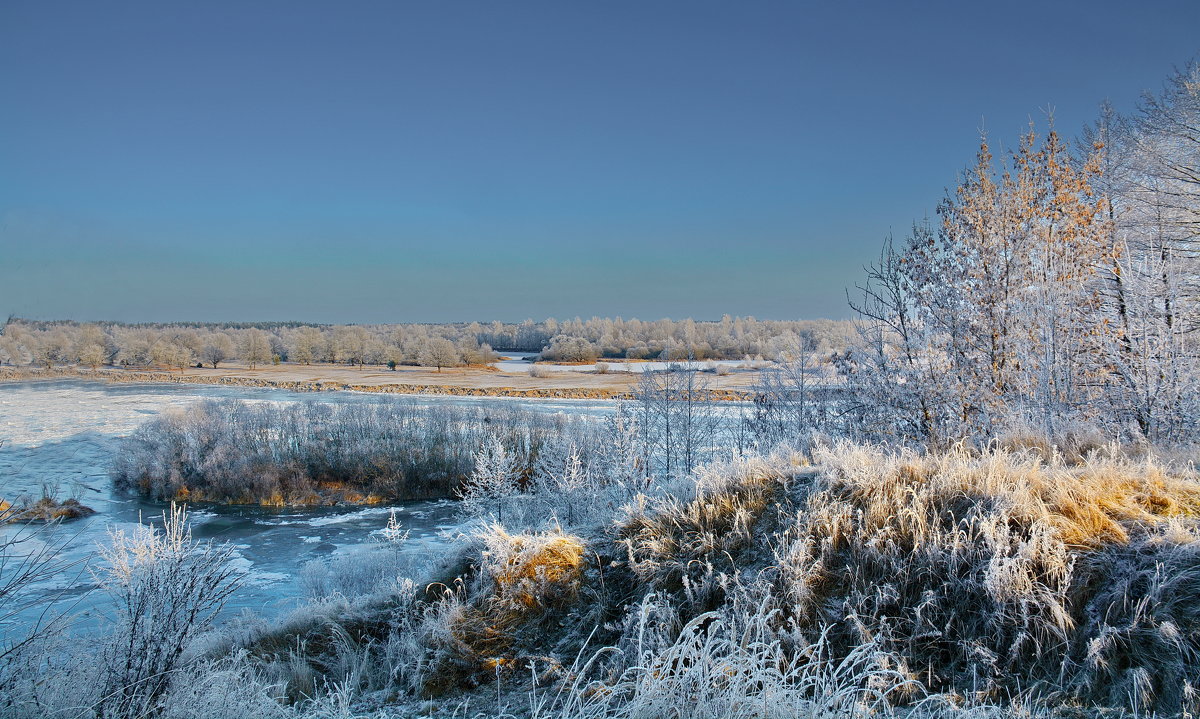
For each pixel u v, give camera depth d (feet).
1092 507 18.06
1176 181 55.88
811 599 18.07
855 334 46.19
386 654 22.89
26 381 348.18
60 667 15.42
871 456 25.27
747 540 21.52
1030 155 41.83
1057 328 39.78
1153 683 13.64
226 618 55.62
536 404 239.50
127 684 14.57
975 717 13.06
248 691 16.46
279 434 158.30
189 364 456.04
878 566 18.35
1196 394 35.55
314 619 25.61
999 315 40.04
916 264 43.01
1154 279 42.86
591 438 109.19
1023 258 40.63
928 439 37.58
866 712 13.05
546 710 16.94
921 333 42.09
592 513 61.98
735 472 26.53
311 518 124.16
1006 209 41.45
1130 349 39.96
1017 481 19.80
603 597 21.86
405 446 150.10
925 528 18.75
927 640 16.35
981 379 39.47
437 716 17.83
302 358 517.55
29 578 16.16
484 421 164.25
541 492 91.04
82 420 207.10
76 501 117.19
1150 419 36.37
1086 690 13.98
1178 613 14.49
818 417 57.21
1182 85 58.13
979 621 16.29
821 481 23.09
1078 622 15.48
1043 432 29.73
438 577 26.30
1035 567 16.66
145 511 125.59
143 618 16.30
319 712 16.63
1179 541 16.11
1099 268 43.32
